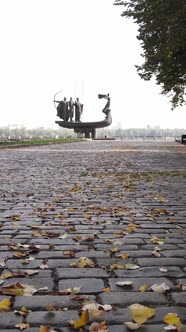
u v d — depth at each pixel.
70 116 73.94
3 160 18.14
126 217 6.18
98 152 25.77
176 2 21.33
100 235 5.08
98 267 3.84
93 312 2.80
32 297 3.12
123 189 9.15
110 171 13.19
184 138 45.03
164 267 3.84
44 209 6.76
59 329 2.64
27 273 3.64
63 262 3.99
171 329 2.60
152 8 22.00
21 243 4.68
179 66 24.36
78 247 4.53
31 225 5.57
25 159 18.91
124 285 3.36
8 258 4.11
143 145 40.50
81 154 23.34
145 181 10.59
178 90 31.38
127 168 14.28
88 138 72.56
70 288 3.27
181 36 21.09
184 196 8.20
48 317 2.79
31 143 38.06
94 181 10.61
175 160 18.23
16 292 3.17
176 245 4.62
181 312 2.87
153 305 2.99
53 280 3.49
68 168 14.28
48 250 4.41
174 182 10.35
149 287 3.32
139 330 2.62
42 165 15.53
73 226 5.55
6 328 2.64
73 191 8.85
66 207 6.99
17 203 7.36
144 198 7.95
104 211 6.65
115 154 23.33
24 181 10.54
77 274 3.64
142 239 4.89
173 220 5.97
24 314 2.82
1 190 8.93
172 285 3.37
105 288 3.29
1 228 5.42
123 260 4.05
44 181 10.57
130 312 2.86
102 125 73.75
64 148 32.38
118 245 4.62
